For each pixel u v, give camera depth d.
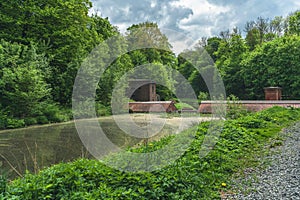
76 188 3.65
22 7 20.94
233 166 4.98
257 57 31.83
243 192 3.79
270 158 5.46
